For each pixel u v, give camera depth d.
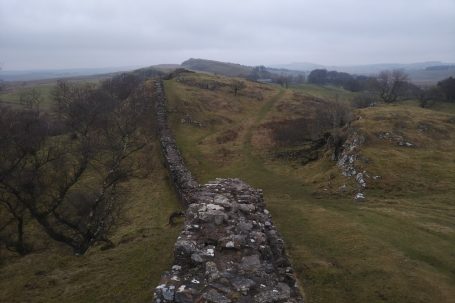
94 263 20.39
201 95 84.69
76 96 65.81
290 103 88.62
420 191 36.50
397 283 18.56
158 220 32.03
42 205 33.19
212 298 9.95
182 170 41.03
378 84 117.69
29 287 18.11
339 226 26.14
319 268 19.77
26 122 34.28
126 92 92.81
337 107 63.03
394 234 25.20
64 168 35.62
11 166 29.42
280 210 30.70
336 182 40.12
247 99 90.94
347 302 17.08
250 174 47.28
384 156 43.03
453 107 99.44
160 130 58.91
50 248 28.31
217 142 60.56
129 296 16.56
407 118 56.62
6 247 28.38
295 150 55.19
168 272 11.89
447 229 26.55
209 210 16.11
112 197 32.06
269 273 11.90
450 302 17.36
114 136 45.56
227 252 12.88
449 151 47.19
